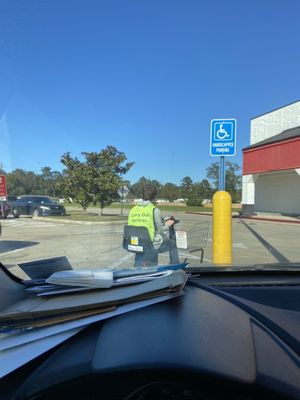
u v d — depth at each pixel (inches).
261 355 69.0
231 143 288.5
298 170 1043.9
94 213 580.4
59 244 319.6
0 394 67.4
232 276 131.3
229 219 279.0
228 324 78.3
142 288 88.1
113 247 279.1
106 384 64.4
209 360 65.3
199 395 63.1
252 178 1273.4
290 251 478.0
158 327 74.9
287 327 81.0
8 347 72.5
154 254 208.8
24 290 93.0
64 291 87.7
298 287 117.4
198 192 2456.9
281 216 1147.9
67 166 500.4
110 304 82.6
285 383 63.8
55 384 64.2
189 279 120.7
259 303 98.1
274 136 1275.8
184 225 291.6
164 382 63.6
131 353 66.4
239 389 62.8
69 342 73.7
